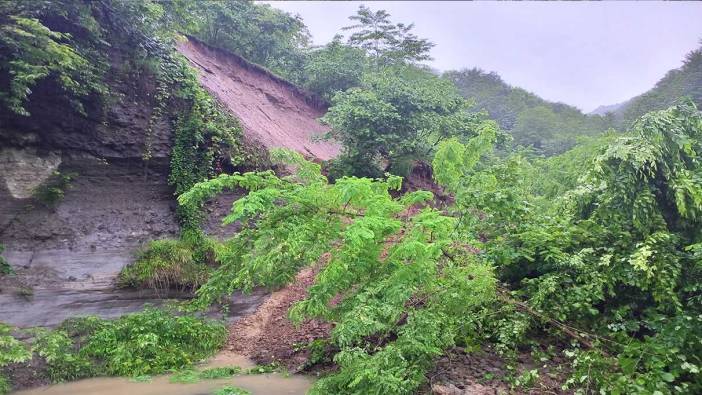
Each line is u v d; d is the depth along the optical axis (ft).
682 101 25.62
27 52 29.22
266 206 19.25
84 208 33.81
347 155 49.78
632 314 21.47
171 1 39.37
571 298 21.27
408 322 18.21
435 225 18.30
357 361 16.47
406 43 72.59
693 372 15.30
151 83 38.68
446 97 53.62
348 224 19.25
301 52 79.41
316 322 27.50
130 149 36.55
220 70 61.93
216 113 42.45
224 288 22.04
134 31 37.50
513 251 23.41
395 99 49.39
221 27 67.26
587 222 23.57
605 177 22.70
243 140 44.47
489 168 25.20
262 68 69.41
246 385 20.84
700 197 20.25
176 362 23.36
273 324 28.81
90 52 34.37
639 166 21.25
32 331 23.30
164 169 38.04
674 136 22.40
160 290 30.86
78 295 29.35
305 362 23.09
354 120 46.96
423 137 50.52
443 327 19.30
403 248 17.49
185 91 40.16
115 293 30.09
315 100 75.92
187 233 35.65
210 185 19.76
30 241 30.94
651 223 21.75
